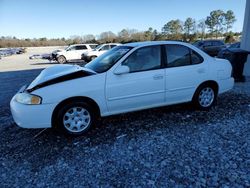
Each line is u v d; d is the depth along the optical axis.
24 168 2.95
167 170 2.78
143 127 4.04
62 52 20.84
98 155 3.19
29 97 3.47
